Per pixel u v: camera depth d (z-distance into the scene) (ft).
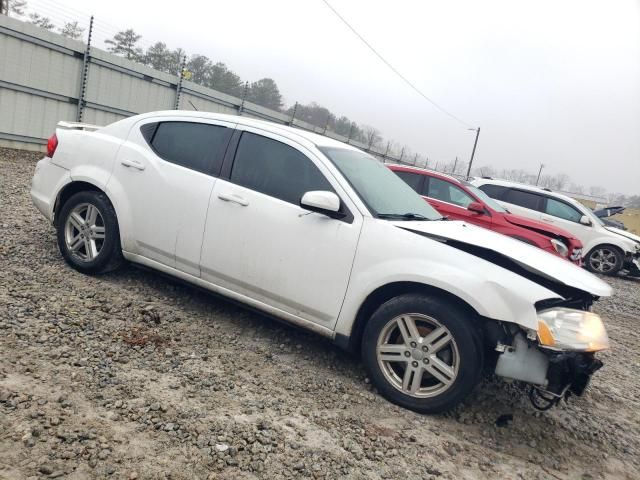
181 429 8.95
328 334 12.30
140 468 7.76
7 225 19.30
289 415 10.21
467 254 11.30
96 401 9.28
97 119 45.60
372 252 11.75
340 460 9.05
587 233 43.93
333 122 95.14
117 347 11.52
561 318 10.64
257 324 14.71
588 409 13.85
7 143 38.93
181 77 53.36
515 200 41.86
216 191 13.52
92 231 15.29
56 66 41.01
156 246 14.34
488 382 13.91
